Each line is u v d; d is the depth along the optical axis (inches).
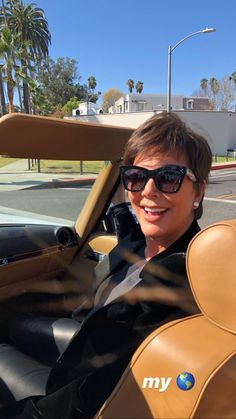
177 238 52.3
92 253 106.3
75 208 108.5
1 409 58.9
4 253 95.8
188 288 44.3
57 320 82.4
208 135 57.0
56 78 2987.2
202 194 55.1
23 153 69.0
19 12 1875.0
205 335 40.4
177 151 51.9
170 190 51.0
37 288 102.0
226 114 1380.4
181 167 50.7
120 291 57.2
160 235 52.4
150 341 42.0
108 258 70.3
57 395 50.8
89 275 103.8
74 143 73.0
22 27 1881.2
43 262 102.3
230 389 39.4
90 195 106.3
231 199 414.9
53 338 78.4
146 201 52.5
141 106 2244.1
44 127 62.4
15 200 103.0
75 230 109.2
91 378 48.6
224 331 40.1
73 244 108.0
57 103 2906.0
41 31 1988.2
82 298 101.3
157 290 45.6
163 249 53.8
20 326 83.7
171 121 53.5
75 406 48.4
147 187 51.9
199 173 53.1
